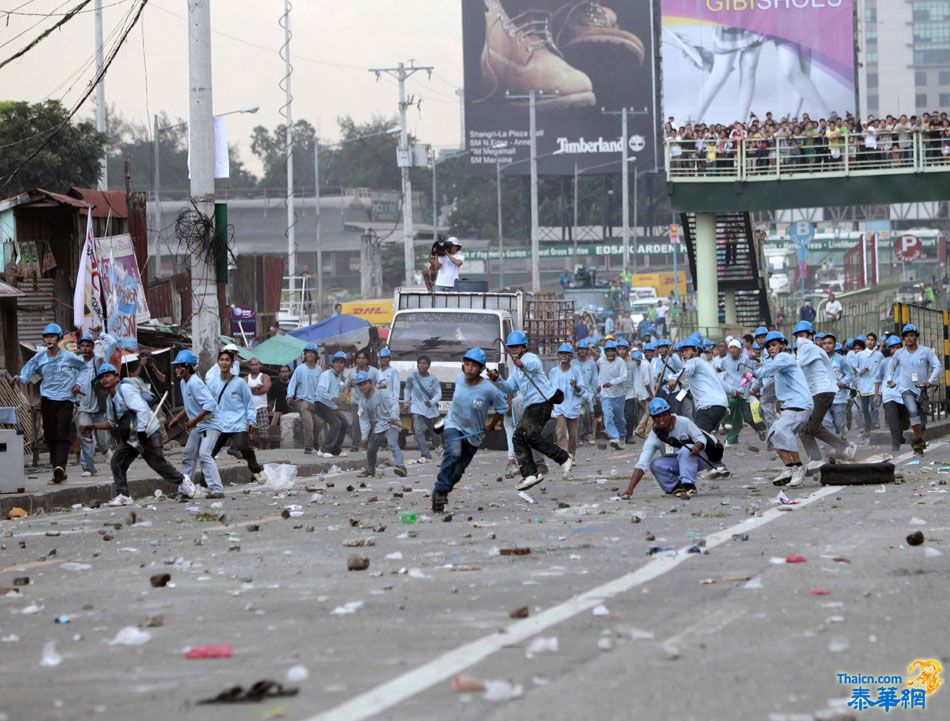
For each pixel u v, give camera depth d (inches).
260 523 1477.6
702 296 4795.8
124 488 1818.4
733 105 6505.9
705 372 1956.2
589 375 2511.1
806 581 940.0
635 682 631.8
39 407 2432.3
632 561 1071.6
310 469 2411.4
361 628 797.2
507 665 672.4
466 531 1346.0
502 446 3075.8
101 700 627.8
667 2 6461.6
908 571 981.8
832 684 627.2
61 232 3048.7
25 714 604.7
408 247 5782.5
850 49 6451.8
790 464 1771.7
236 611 877.2
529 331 3412.9
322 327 3900.1
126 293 2810.0
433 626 795.4
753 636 743.1
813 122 4677.7
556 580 973.8
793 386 1770.4
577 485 1945.1
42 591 996.6
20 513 1679.4
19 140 4653.1
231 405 1888.5
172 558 1166.3
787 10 6496.1
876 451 2529.5
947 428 3058.6
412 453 2933.1
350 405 2950.3
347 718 569.3
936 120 4601.4
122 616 871.1
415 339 3139.8
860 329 5022.1
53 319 2989.7
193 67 2488.9
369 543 1239.5
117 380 1838.1
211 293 2502.5
